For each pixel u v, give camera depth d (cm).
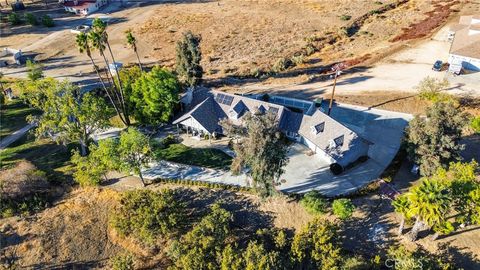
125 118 7094
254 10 13225
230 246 4781
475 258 4734
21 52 10488
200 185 5762
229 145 6412
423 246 4881
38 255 5069
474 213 4684
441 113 5275
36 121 6594
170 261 4988
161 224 5081
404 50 9356
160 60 9888
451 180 5181
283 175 5891
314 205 5147
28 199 5659
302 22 11919
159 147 6475
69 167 6244
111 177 6088
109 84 8375
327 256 4631
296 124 6394
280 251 4881
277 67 9012
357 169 5938
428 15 11375
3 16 13275
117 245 5197
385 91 7794
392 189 5528
